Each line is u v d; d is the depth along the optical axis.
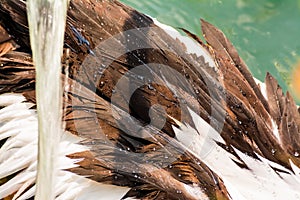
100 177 3.39
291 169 3.49
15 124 3.40
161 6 3.75
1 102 3.40
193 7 3.78
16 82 3.39
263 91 3.60
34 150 3.40
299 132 3.54
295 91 3.73
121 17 3.46
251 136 3.49
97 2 3.45
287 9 3.82
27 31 3.39
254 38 3.79
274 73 3.75
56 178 3.39
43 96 3.38
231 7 3.81
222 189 3.43
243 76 3.56
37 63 3.38
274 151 3.50
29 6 3.38
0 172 3.40
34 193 3.41
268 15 3.81
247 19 3.80
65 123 3.38
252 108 3.52
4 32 3.39
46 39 3.38
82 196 3.39
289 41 3.79
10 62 3.39
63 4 3.38
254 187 3.45
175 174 3.41
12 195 3.41
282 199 3.45
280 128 3.54
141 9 3.73
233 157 3.46
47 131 3.39
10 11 3.40
